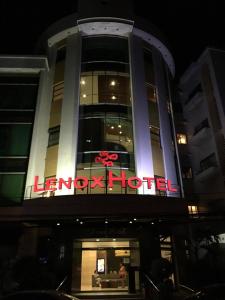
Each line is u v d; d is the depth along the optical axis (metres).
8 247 18.84
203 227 23.72
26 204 17.66
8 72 25.27
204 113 29.59
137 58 24.44
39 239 19.53
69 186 18.52
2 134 23.02
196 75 31.69
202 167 28.41
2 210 18.67
